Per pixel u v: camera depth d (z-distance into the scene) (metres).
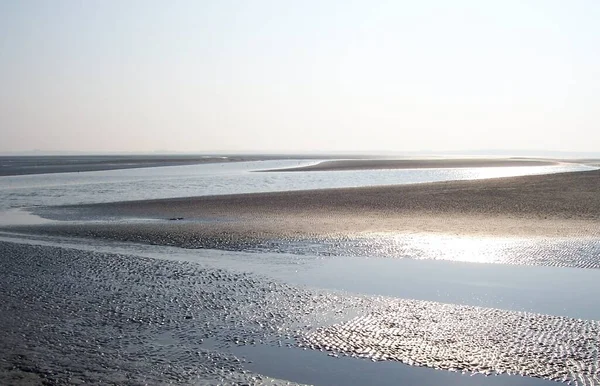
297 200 37.38
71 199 42.97
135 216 31.33
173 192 49.47
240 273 16.66
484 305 12.98
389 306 12.98
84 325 11.83
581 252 19.20
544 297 13.61
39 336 11.14
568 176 50.44
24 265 17.94
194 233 24.42
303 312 12.59
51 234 24.84
